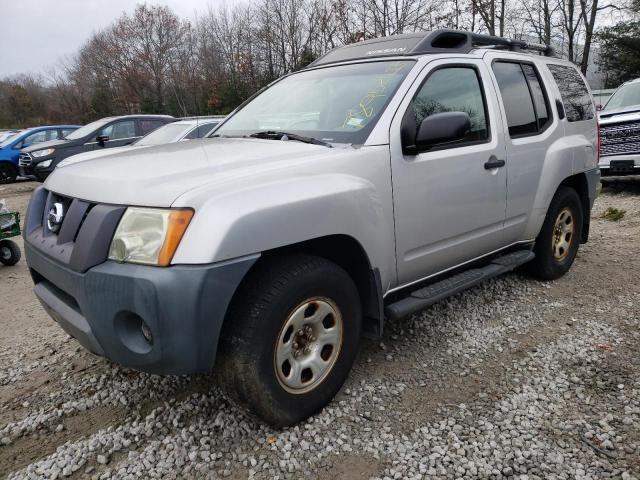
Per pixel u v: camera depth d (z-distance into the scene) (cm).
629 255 543
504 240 395
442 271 347
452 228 334
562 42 2706
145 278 210
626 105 954
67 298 261
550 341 351
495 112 371
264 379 239
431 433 256
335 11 2433
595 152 500
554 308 409
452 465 234
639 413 265
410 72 320
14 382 322
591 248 580
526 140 398
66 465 241
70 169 285
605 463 232
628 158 841
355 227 267
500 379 305
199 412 277
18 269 623
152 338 215
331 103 330
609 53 2930
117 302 218
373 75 335
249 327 233
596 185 506
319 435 255
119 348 225
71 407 289
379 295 289
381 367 321
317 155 269
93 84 4491
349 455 242
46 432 269
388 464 236
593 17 2408
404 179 296
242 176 238
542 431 255
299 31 2870
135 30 3975
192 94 3372
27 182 1570
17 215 620
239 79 3048
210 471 233
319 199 248
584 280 472
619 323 377
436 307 412
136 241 218
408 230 303
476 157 345
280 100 369
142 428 265
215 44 3350
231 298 219
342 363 276
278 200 233
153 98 3928
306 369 262
